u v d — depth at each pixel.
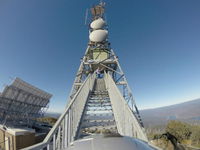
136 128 5.92
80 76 20.27
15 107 21.58
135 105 15.20
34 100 25.20
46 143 4.19
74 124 8.11
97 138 3.17
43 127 25.28
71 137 7.17
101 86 18.55
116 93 11.28
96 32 23.66
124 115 8.48
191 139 24.14
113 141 3.00
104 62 21.19
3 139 18.89
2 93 18.88
